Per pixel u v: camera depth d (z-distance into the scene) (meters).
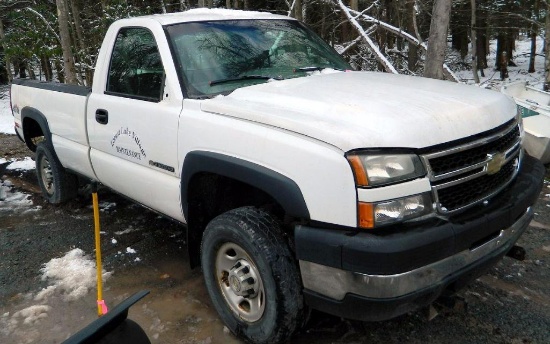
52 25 13.86
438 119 2.41
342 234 2.22
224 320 2.95
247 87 3.13
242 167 2.60
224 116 2.81
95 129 3.97
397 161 2.20
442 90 2.92
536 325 2.90
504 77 21.55
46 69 20.78
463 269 2.39
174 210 3.29
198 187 3.09
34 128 5.46
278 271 2.50
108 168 3.91
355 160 2.17
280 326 2.56
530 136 5.88
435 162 2.30
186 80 3.20
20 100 5.37
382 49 12.12
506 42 24.95
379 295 2.18
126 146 3.61
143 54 3.55
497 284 3.38
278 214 2.84
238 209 2.79
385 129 2.27
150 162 3.38
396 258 2.12
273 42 3.78
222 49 3.48
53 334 3.04
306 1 13.64
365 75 3.45
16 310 3.34
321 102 2.65
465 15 19.34
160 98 3.29
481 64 23.81
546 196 5.06
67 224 4.83
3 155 8.03
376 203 2.16
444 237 2.22
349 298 2.27
